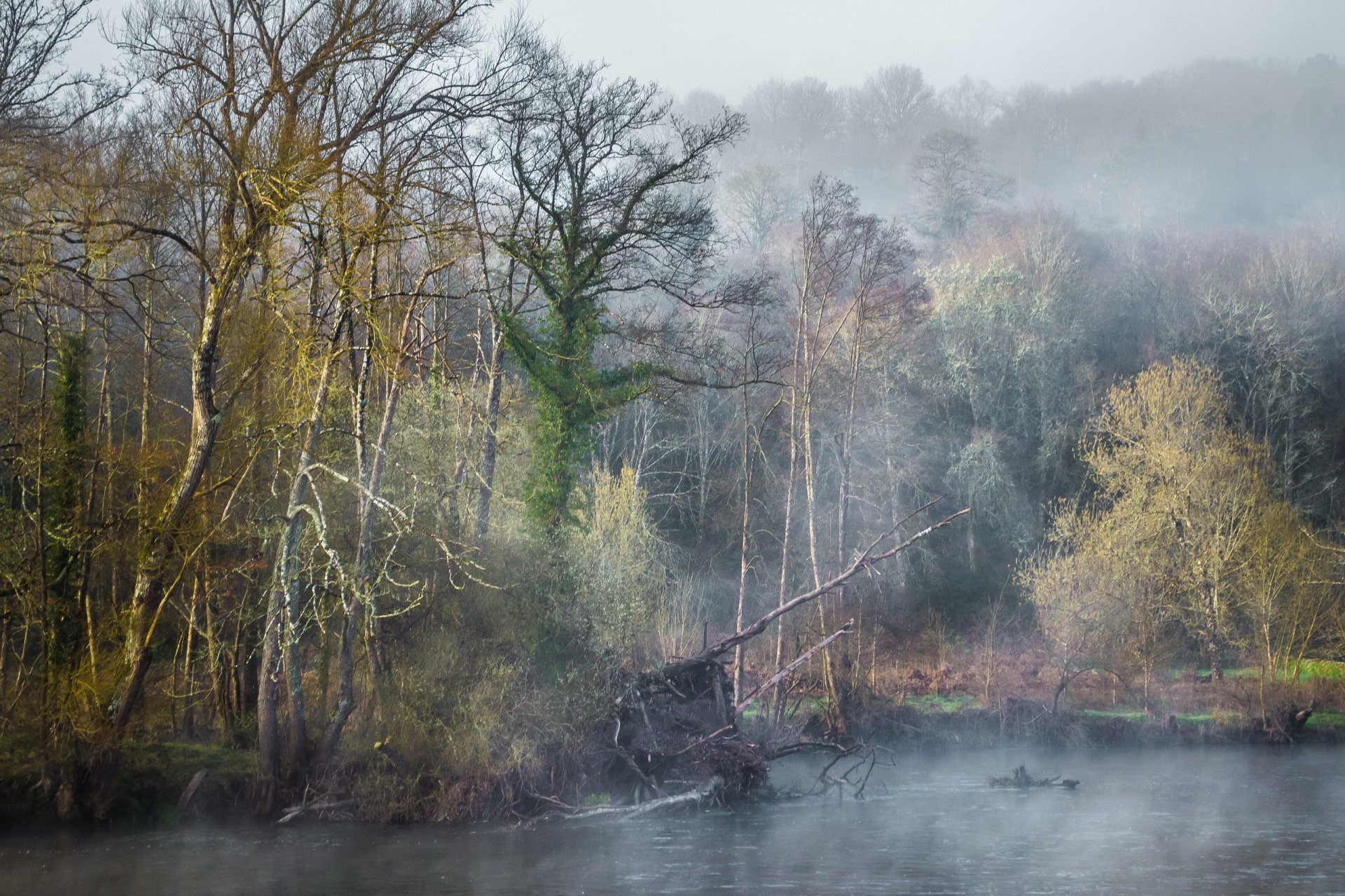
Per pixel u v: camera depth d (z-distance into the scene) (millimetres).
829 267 52594
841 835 25984
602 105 37688
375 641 27688
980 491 70000
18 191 24203
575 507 37594
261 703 26016
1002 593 64375
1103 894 20375
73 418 26016
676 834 25891
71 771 24578
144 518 24906
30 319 28891
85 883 20469
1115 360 80125
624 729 29781
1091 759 41781
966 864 22812
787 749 32500
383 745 26594
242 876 21156
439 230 25969
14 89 24312
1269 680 48500
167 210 27703
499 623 28844
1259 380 74500
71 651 25281
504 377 41719
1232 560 51406
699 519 68625
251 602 29422
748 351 48562
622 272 39875
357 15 25516
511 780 27250
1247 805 30688
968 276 78125
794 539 64000
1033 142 120000
